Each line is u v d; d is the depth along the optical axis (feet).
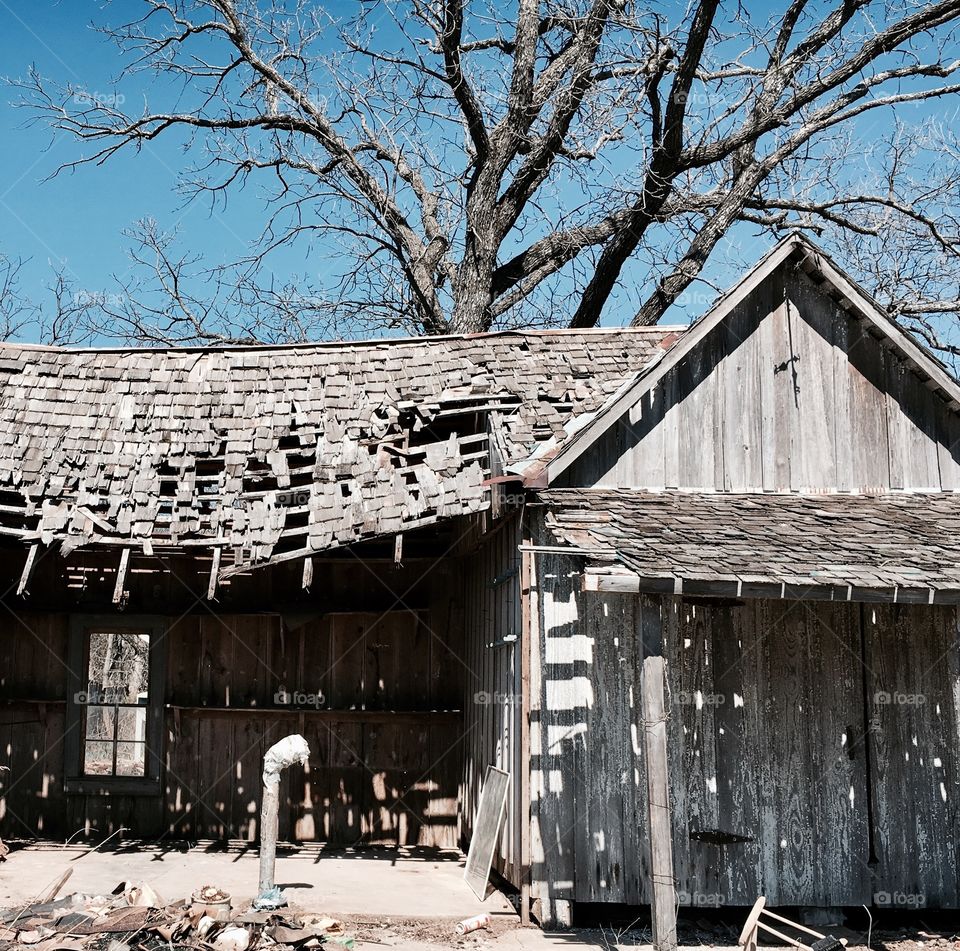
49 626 45.65
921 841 33.55
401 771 45.73
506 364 44.52
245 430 43.19
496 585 38.52
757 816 33.14
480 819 38.29
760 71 77.61
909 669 34.37
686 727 33.30
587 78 73.87
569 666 33.19
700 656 33.68
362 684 46.14
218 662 45.93
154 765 45.03
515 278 80.28
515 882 33.45
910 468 38.45
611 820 32.48
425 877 38.58
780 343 38.32
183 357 46.75
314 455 42.27
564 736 32.81
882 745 33.91
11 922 27.71
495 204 76.28
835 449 38.04
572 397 42.55
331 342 46.91
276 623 46.24
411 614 46.70
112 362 46.34
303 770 45.37
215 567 38.34
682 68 69.62
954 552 31.45
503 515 35.83
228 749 45.37
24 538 39.65
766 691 33.76
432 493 38.68
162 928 26.94
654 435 36.88
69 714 45.06
